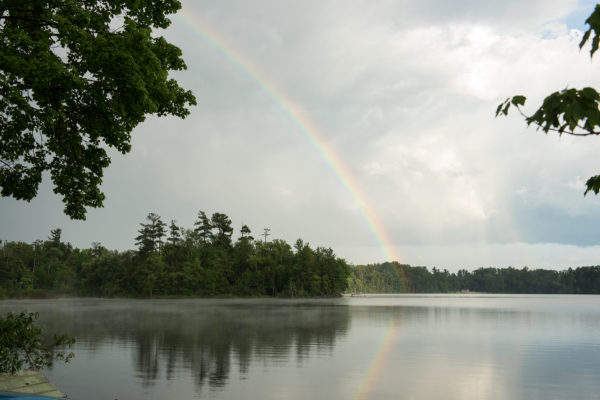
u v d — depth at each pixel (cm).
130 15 1256
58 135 1243
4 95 927
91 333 3108
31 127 994
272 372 1769
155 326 3703
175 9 1300
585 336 3097
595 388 1548
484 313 6134
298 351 2312
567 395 1461
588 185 409
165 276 14500
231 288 15612
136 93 1004
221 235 16825
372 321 4431
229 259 16012
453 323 4225
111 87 1051
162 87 1151
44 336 2856
